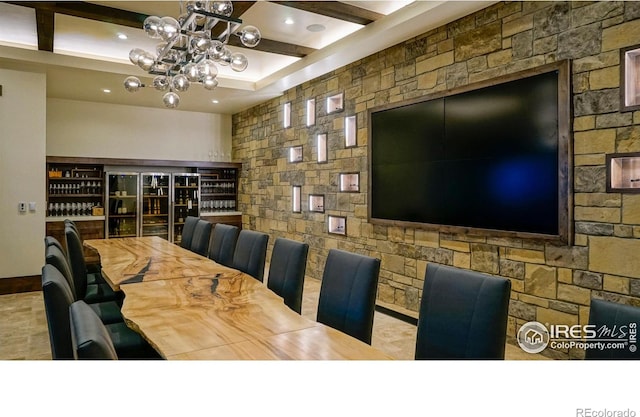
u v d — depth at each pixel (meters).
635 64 2.76
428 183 4.12
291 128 6.43
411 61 4.32
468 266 3.79
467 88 3.71
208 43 2.97
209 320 1.96
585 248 2.96
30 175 5.12
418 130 4.22
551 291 3.17
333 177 5.52
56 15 4.23
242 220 8.10
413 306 4.36
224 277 2.88
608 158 2.82
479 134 3.62
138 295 2.40
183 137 7.98
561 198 3.04
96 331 1.21
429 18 3.81
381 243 4.77
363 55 4.84
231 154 8.48
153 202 7.33
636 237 2.70
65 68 5.11
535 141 3.20
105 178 6.86
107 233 6.81
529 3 3.28
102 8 3.94
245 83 6.40
